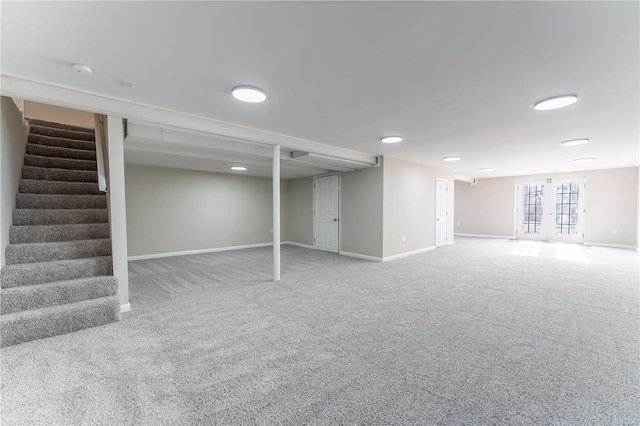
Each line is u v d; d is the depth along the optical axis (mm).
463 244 8578
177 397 1838
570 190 8656
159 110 3209
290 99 2898
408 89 2643
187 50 2012
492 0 1477
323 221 7602
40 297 2775
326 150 5059
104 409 1727
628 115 3291
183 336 2672
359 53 2035
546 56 2049
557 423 1624
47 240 3391
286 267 5586
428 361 2266
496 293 3941
